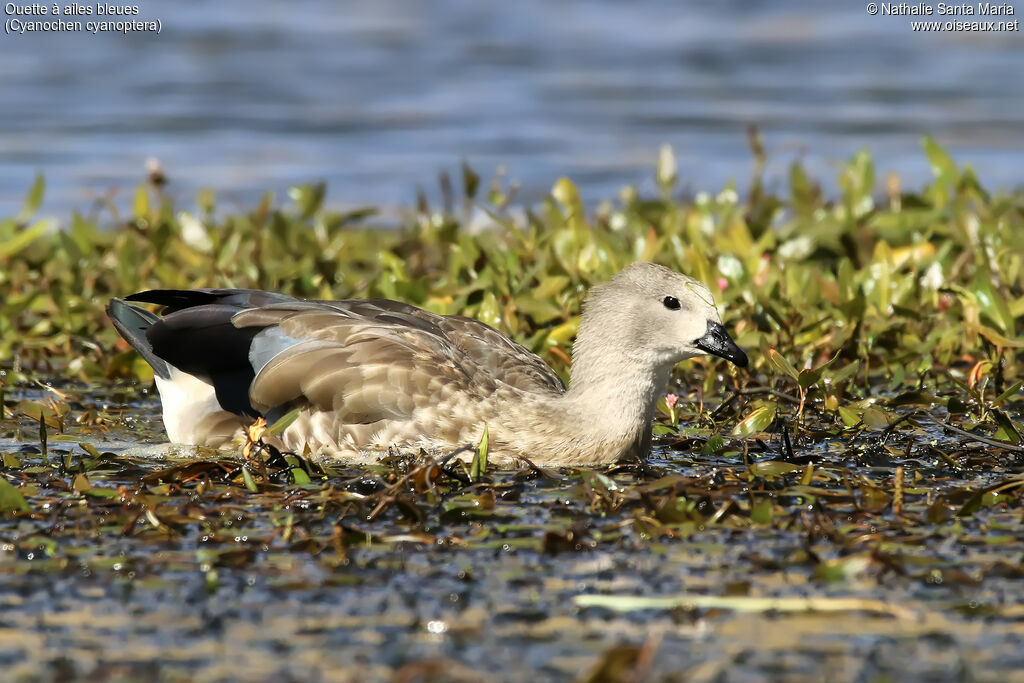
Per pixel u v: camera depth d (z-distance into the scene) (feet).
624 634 24.41
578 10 143.84
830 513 31.12
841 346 44.16
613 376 36.86
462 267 50.16
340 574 27.27
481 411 37.06
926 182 78.95
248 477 32.19
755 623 24.93
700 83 110.01
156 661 23.22
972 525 30.30
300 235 56.03
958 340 44.93
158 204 73.10
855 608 25.53
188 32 127.44
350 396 37.22
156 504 30.68
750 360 44.42
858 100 103.65
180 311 38.78
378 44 124.36
